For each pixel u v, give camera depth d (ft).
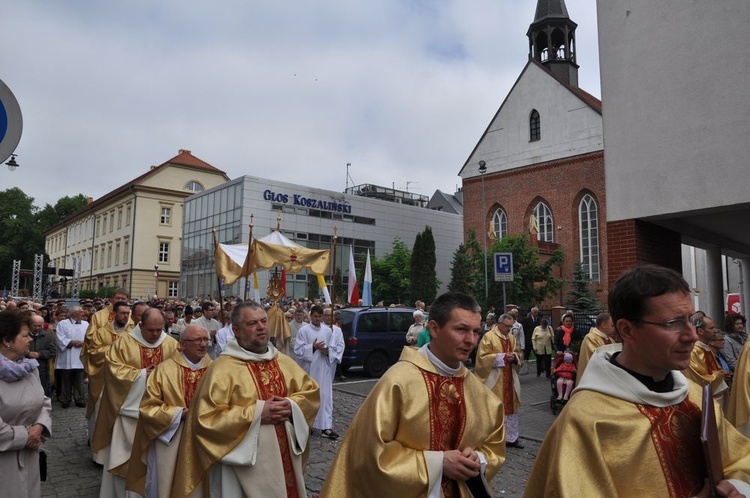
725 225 31.86
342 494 8.90
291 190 124.47
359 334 49.96
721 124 24.44
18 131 13.15
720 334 19.95
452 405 9.44
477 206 133.69
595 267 113.60
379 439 8.44
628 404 6.55
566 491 6.06
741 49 24.02
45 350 35.35
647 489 6.23
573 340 40.09
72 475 22.24
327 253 39.65
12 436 12.91
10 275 232.32
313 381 14.35
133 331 20.51
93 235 200.54
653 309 6.46
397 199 195.21
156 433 14.52
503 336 28.35
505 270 39.52
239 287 111.24
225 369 13.26
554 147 121.70
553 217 120.57
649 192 26.45
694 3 25.36
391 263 128.26
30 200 246.47
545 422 32.68
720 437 6.88
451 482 8.94
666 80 26.13
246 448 12.27
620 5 27.91
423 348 10.00
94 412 25.00
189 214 135.13
